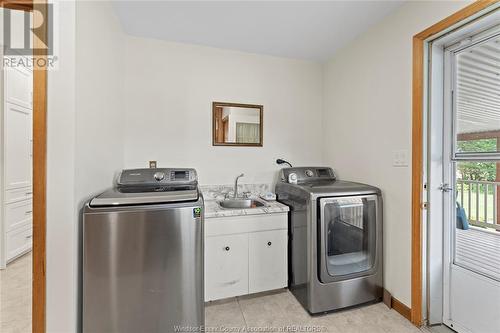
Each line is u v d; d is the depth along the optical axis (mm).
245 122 2559
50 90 1194
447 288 1682
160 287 1364
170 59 2326
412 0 1679
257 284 2033
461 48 1588
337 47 2451
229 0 1729
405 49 1736
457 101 1633
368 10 1844
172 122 2336
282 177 2408
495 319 1426
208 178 2449
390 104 1873
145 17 1934
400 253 1790
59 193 1205
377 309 1869
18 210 2686
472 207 1593
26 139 2781
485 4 1259
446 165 1673
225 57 2492
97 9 1495
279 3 1764
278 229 2098
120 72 2037
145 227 1336
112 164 1843
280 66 2684
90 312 1267
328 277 1803
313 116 2812
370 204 1917
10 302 1969
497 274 1446
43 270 1192
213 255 1921
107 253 1283
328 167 2568
